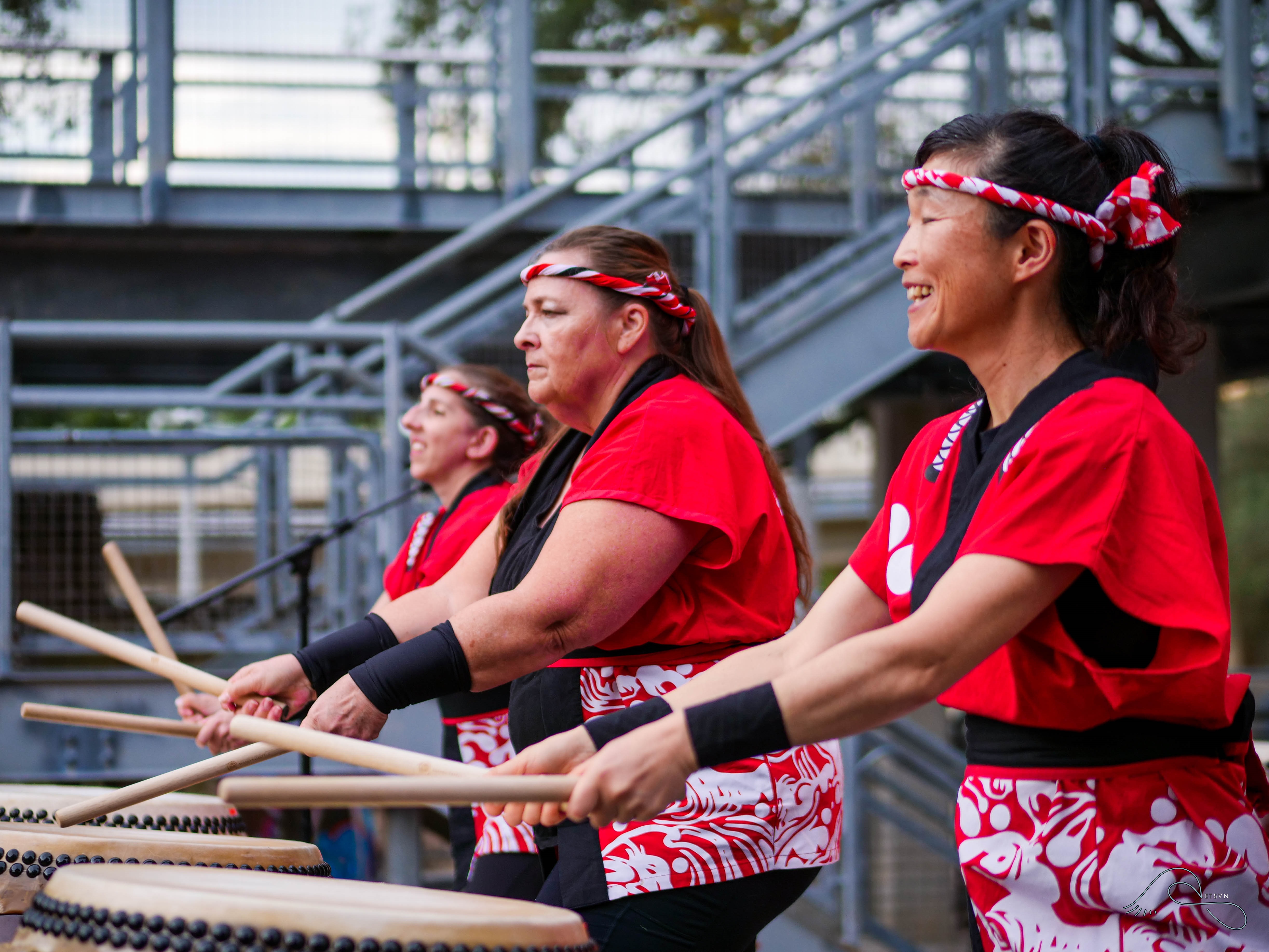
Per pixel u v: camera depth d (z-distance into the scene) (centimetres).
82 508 457
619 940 191
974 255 159
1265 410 1688
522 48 754
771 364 560
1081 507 143
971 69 613
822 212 627
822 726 139
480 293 506
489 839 278
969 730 163
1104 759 151
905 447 998
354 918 138
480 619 184
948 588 142
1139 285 159
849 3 753
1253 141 681
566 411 219
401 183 743
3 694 416
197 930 136
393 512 430
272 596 477
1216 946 149
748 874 195
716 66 809
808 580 234
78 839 194
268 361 531
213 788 559
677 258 636
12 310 718
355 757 157
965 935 690
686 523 193
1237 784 156
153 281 734
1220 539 157
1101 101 624
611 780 138
